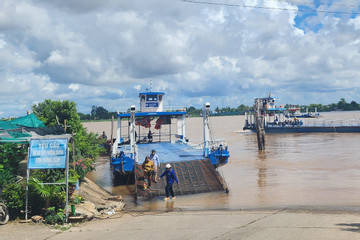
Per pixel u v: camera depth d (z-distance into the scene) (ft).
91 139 79.46
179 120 86.84
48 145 35.73
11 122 57.11
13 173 44.80
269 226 30.37
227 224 31.89
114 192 55.77
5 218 33.50
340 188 51.90
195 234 28.63
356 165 72.95
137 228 31.73
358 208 39.40
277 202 44.11
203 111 63.21
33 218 34.27
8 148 44.21
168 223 33.42
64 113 74.90
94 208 38.96
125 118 87.15
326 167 71.72
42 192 34.58
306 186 54.24
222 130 231.50
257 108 110.63
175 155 64.80
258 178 62.80
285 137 159.94
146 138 90.22
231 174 68.18
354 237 25.55
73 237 28.91
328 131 171.42
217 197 48.14
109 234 29.73
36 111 76.33
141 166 56.08
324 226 29.53
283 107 196.54
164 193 50.16
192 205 43.83
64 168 36.63
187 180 53.11
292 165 76.28
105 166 86.89
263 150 108.68
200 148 71.77
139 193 49.93
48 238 28.78
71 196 40.29
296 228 29.17
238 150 112.57
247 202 44.62
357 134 156.35
